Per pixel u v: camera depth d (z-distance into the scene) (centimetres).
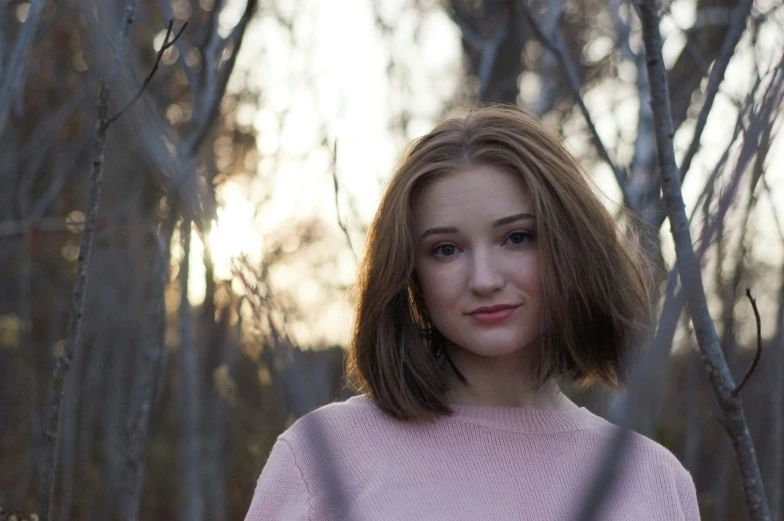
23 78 244
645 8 180
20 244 454
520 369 176
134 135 89
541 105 456
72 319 182
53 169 432
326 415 172
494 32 531
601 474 78
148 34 338
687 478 180
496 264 163
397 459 166
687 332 81
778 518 363
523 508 162
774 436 373
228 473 430
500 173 164
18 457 471
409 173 167
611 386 175
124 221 401
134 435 278
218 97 213
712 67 187
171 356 459
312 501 156
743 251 264
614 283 169
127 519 276
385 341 171
